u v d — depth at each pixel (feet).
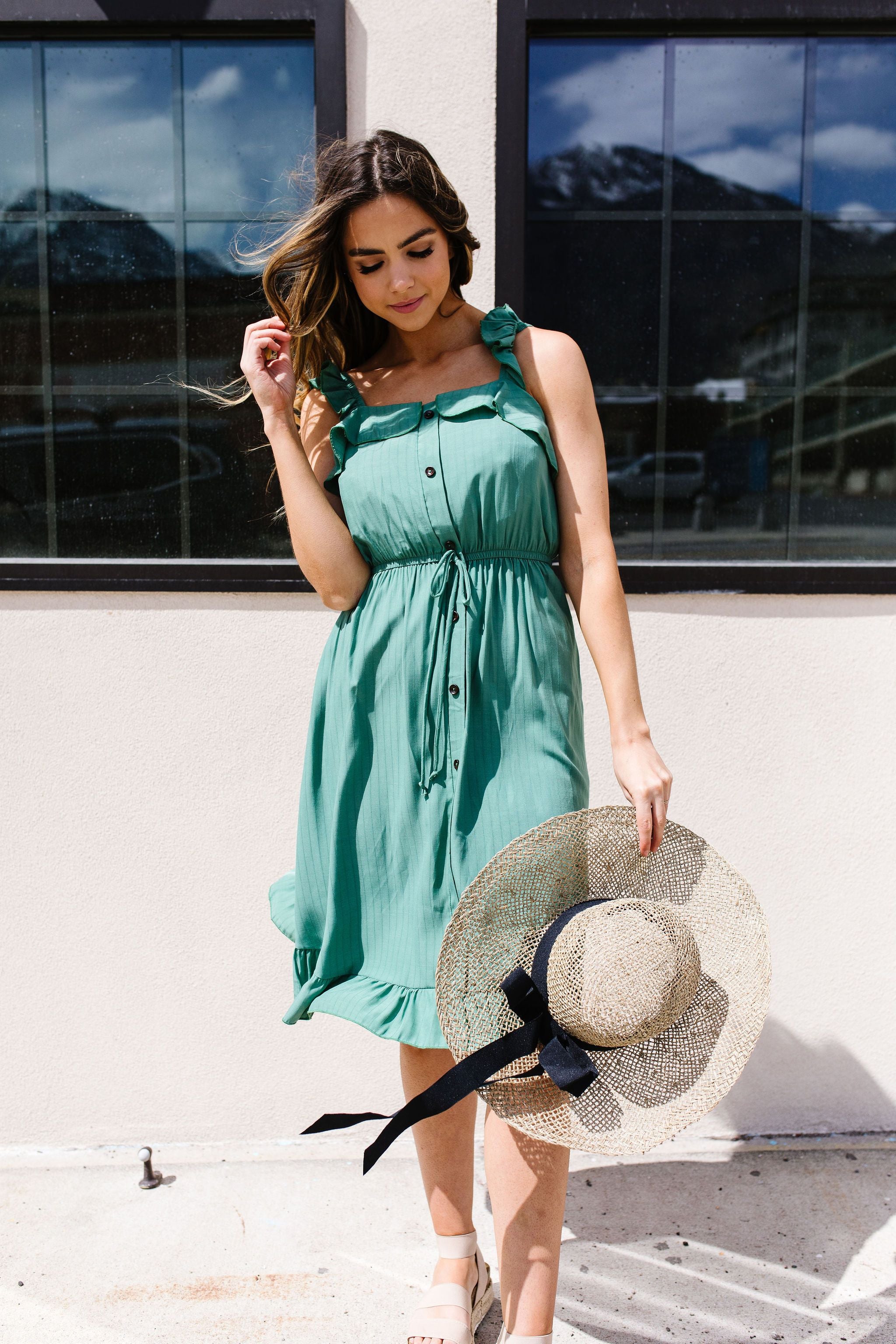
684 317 7.06
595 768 7.07
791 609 7.01
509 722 4.71
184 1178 6.78
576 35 6.82
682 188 6.97
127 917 7.13
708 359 7.09
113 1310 5.54
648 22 6.66
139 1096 7.21
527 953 4.43
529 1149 4.60
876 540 7.19
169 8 6.64
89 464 7.18
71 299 7.07
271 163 6.97
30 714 7.04
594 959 4.01
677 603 7.02
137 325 7.10
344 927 5.00
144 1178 6.77
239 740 7.05
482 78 6.64
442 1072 5.16
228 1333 5.37
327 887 5.09
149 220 7.02
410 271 4.60
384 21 6.59
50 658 7.01
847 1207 6.40
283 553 7.22
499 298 6.76
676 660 7.05
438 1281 5.23
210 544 7.23
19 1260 5.95
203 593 6.97
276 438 5.06
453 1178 5.27
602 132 6.92
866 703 7.08
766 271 7.03
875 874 7.17
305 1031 7.14
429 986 4.68
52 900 7.12
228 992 7.15
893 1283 5.69
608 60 6.86
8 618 6.98
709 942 4.48
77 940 7.14
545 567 4.92
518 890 4.39
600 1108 4.28
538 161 6.93
